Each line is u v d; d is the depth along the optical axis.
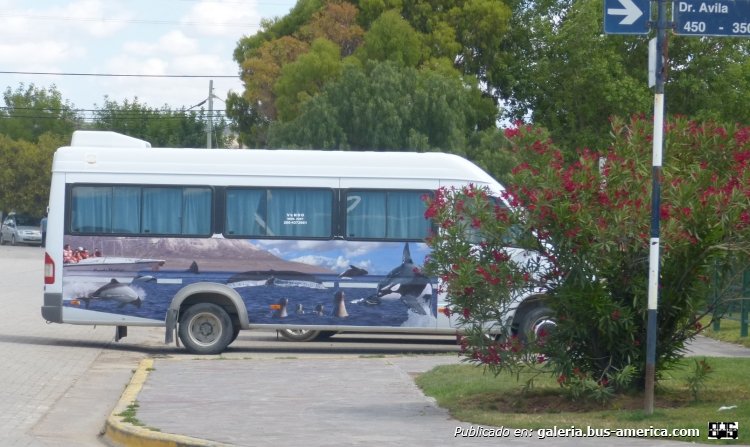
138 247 17.92
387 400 12.30
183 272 17.91
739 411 10.43
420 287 17.81
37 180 78.38
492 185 17.80
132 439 10.18
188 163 18.06
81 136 18.55
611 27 10.09
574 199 10.49
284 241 17.95
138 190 18.03
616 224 10.30
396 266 17.88
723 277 11.19
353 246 17.91
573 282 10.75
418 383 13.69
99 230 17.98
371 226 17.97
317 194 18.02
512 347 11.15
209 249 17.95
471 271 10.93
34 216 79.38
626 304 10.98
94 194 18.03
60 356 17.41
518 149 11.14
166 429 10.31
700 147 11.23
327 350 19.27
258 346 19.83
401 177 17.94
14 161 78.31
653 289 10.15
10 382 14.35
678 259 10.84
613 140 11.78
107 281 17.91
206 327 18.05
